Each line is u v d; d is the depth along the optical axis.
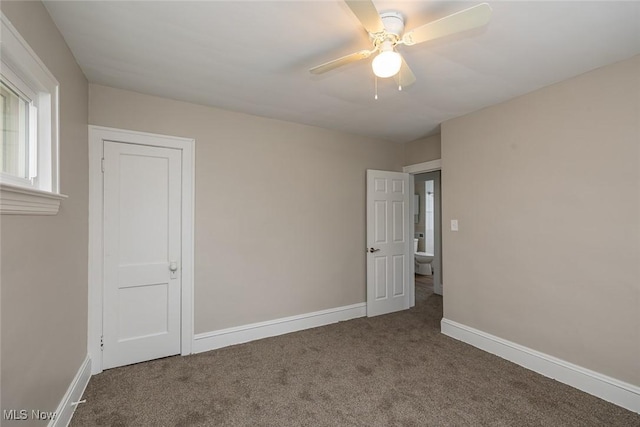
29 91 1.44
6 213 1.15
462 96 2.62
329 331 3.35
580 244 2.21
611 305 2.05
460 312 3.12
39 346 1.44
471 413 1.92
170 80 2.34
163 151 2.68
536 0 1.45
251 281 3.10
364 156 3.94
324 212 3.61
